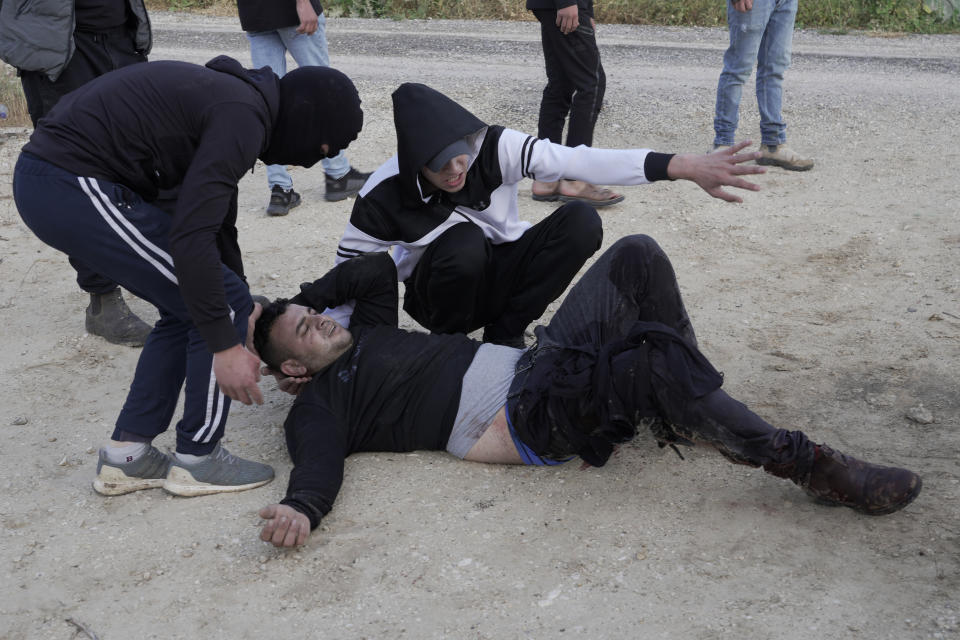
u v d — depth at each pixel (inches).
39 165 105.9
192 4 627.8
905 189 238.2
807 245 205.0
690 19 537.0
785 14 249.6
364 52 458.0
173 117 103.9
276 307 125.3
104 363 164.2
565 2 215.6
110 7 169.5
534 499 117.7
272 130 107.5
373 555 108.4
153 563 109.4
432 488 121.3
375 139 299.7
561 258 145.6
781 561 102.7
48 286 199.2
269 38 231.8
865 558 102.3
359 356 127.4
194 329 116.3
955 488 114.2
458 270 140.9
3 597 104.5
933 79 370.9
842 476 107.3
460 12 574.2
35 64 163.0
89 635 98.1
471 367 126.3
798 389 143.1
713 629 92.9
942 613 92.7
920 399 137.8
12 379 158.4
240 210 244.8
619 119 318.3
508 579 102.9
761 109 259.0
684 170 120.8
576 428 114.7
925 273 184.5
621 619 95.4
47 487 126.6
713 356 155.7
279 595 102.7
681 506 114.4
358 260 136.8
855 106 326.6
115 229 106.2
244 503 121.3
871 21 503.8
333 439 119.2
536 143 134.0
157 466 124.2
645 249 126.3
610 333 124.8
